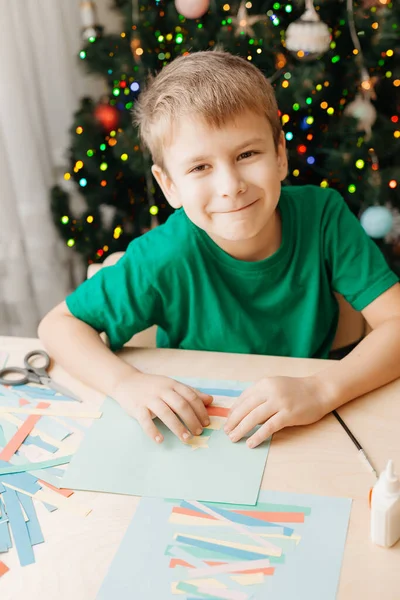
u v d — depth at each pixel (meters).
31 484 0.73
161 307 1.09
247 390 0.83
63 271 2.15
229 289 1.07
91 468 0.75
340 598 0.58
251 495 0.69
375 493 0.61
